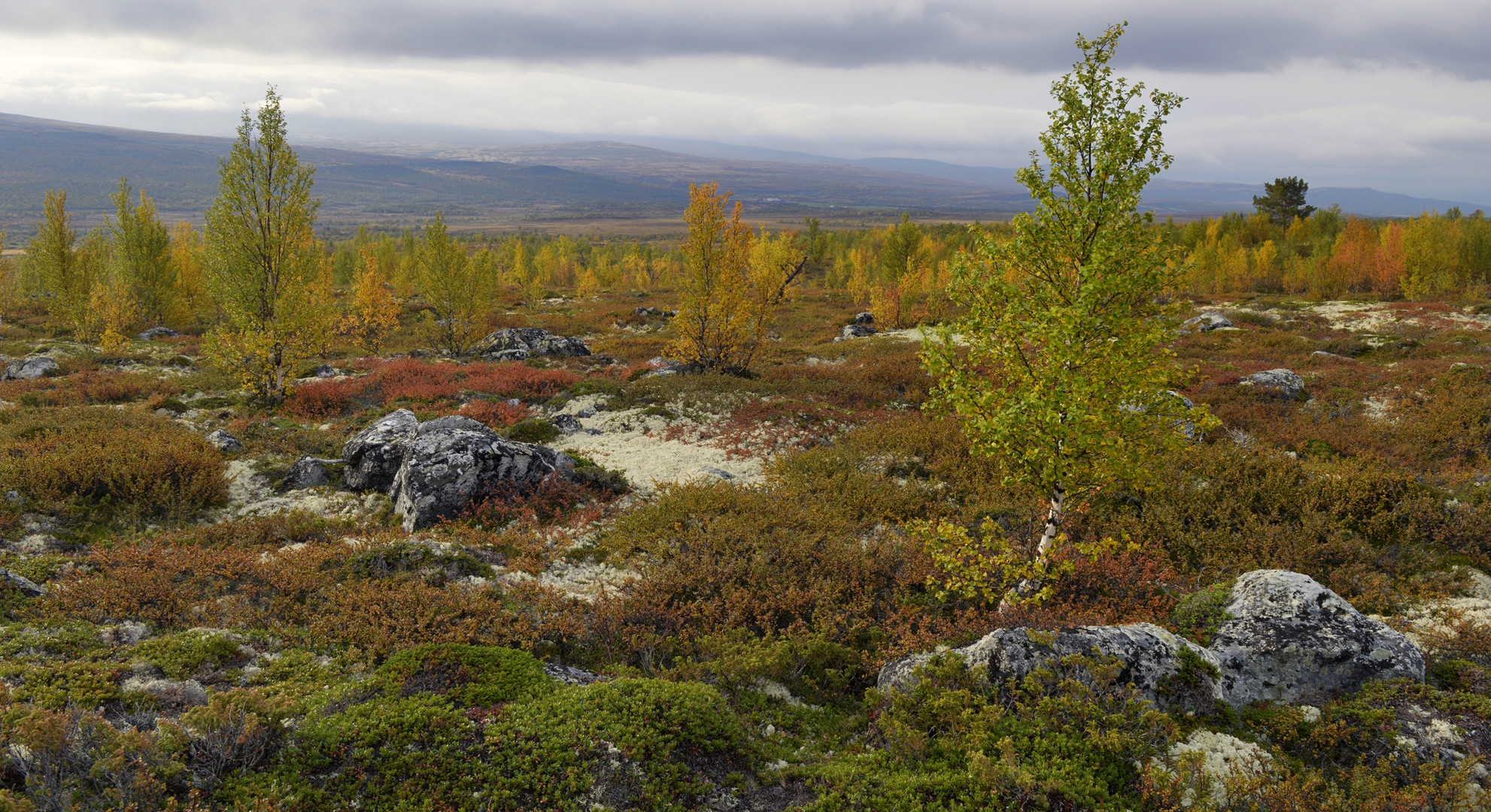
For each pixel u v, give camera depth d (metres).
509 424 22.31
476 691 7.08
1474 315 40.41
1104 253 8.65
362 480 16.45
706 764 6.75
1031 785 6.02
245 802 5.37
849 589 11.29
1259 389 24.12
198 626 8.95
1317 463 16.03
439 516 14.56
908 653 9.24
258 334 22.62
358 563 11.41
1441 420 19.14
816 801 6.12
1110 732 6.52
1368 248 61.84
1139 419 9.21
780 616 10.77
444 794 5.75
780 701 8.57
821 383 27.58
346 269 77.81
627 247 135.12
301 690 7.20
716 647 9.27
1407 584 11.10
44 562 10.61
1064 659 7.54
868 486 15.89
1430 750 6.74
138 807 5.04
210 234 22.31
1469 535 11.71
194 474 15.30
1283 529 12.45
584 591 11.54
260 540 13.16
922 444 18.66
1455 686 8.22
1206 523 13.33
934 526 12.57
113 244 43.78
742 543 12.74
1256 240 81.19
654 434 21.80
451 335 38.19
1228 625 9.02
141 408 21.62
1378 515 12.50
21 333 38.88
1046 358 9.18
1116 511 13.79
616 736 6.56
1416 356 30.06
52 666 6.90
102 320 36.91
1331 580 11.07
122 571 9.92
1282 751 7.14
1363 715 7.27
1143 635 8.11
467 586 10.95
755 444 20.62
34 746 5.07
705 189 28.41
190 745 5.78
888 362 31.62
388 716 6.48
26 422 17.83
